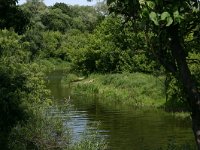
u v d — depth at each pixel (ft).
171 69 11.87
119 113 102.47
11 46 84.99
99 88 147.95
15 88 72.95
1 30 94.12
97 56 188.34
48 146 61.52
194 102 11.09
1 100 65.62
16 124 65.57
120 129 81.66
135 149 64.95
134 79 142.41
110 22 178.29
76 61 201.46
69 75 195.52
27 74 77.51
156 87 123.95
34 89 79.30
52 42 337.31
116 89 139.74
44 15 428.97
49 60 316.81
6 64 77.25
